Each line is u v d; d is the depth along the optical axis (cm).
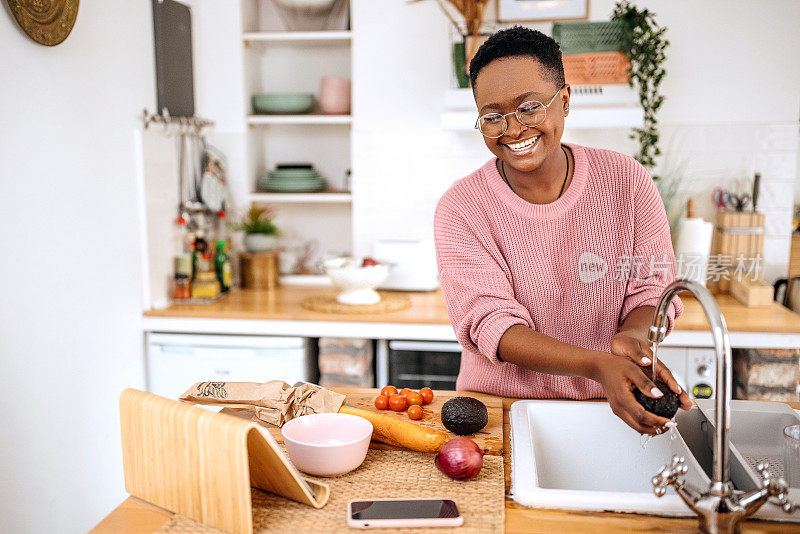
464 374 173
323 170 355
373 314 282
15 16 198
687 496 103
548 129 140
